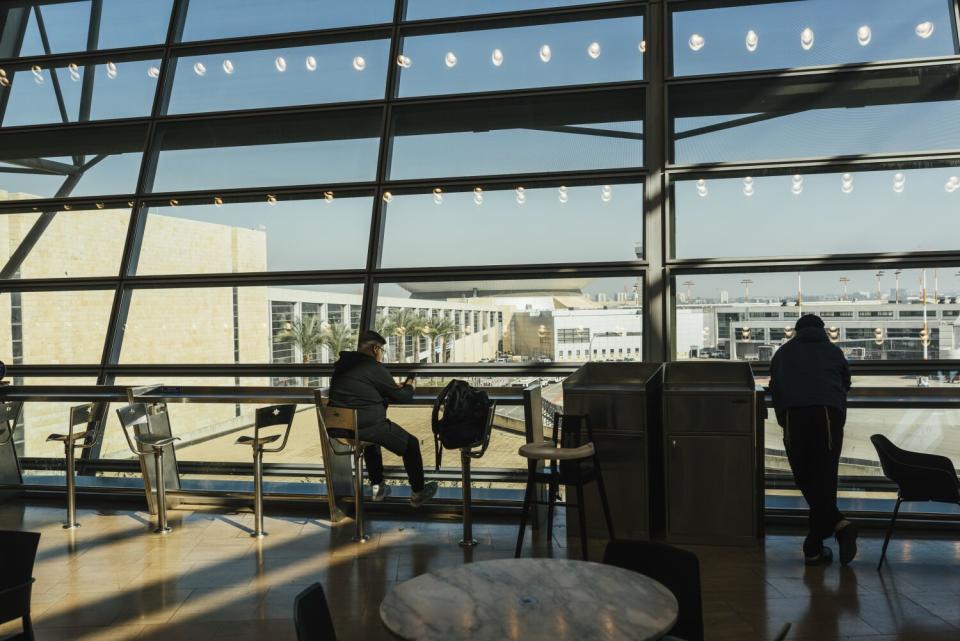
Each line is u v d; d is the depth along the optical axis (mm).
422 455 6121
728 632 3697
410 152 6953
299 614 2160
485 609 2256
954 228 5938
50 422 6746
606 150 6605
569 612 2225
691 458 5219
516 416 5973
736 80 6441
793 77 6406
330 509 5797
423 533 5508
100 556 5082
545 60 7016
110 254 7125
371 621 3896
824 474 4684
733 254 6262
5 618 2686
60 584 4547
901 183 6062
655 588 2422
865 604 4035
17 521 6000
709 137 6457
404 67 7277
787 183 6234
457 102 6941
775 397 4934
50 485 6652
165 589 4434
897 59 6266
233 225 7000
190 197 7105
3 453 6645
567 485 5273
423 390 6000
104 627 3895
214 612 4078
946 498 4406
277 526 5754
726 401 5160
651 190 6332
